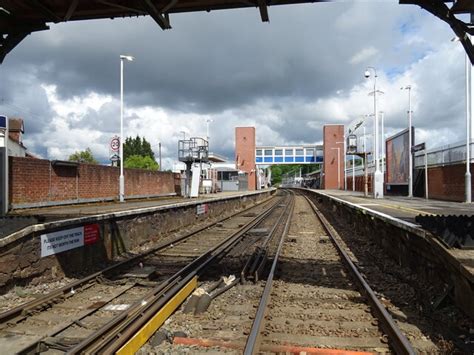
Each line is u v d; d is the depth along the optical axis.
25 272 8.62
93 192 24.83
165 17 7.93
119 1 7.64
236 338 5.84
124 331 5.76
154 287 8.75
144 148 113.31
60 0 7.64
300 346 5.57
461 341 5.66
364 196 38.84
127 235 13.62
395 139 43.50
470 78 27.64
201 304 7.11
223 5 7.64
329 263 11.51
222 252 12.80
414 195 37.81
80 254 10.66
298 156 95.94
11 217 9.67
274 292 8.26
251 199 47.81
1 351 5.39
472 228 7.61
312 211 33.38
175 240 15.25
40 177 19.67
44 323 6.61
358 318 6.72
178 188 41.16
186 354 5.29
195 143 36.00
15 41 8.54
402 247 10.55
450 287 6.98
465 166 27.36
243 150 89.06
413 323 6.46
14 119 39.28
